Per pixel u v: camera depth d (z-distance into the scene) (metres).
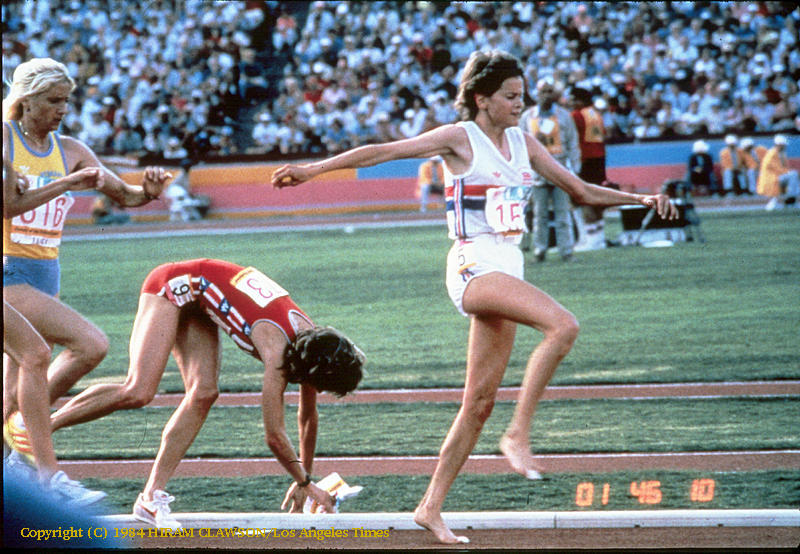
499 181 15.73
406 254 50.78
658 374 26.86
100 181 16.75
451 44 80.50
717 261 44.66
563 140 43.50
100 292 43.12
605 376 26.89
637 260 45.59
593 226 49.69
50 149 17.94
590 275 42.00
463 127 15.75
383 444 21.55
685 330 31.89
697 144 67.25
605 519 15.91
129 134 75.31
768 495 17.66
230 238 60.78
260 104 81.81
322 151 73.50
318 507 17.05
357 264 48.12
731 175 67.31
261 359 17.02
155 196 18.44
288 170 14.95
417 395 25.70
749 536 15.34
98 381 27.69
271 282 16.98
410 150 15.43
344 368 16.09
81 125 76.06
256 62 85.19
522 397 14.95
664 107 73.56
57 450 21.83
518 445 14.83
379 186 72.12
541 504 17.61
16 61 84.44
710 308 35.12
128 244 59.53
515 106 15.71
